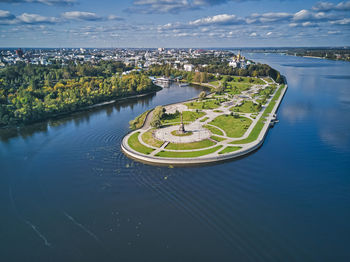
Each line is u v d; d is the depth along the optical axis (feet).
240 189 349.00
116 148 502.38
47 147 515.09
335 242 255.70
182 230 272.92
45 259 243.60
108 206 317.63
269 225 278.87
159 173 396.57
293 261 232.94
